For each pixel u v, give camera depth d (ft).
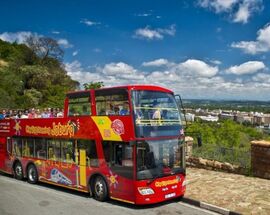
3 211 41.65
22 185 57.47
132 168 40.75
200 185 48.37
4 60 274.77
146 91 42.50
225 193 43.91
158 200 41.29
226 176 52.47
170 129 43.37
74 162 49.39
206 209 40.50
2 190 53.57
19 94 210.18
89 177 46.75
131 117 41.06
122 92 42.37
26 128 59.67
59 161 52.26
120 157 42.34
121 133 42.22
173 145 43.32
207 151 59.21
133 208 41.75
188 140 60.85
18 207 43.39
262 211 36.83
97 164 45.60
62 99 196.65
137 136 40.60
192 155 61.05
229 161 55.77
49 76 230.07
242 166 53.52
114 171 43.09
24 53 247.91
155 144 41.65
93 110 46.37
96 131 45.78
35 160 57.62
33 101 196.85
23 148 60.70
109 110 44.09
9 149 64.18
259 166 50.85
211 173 55.01
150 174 40.86
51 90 207.82
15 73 224.12
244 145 86.63
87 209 41.83
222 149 57.21
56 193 51.16
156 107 42.86
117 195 42.83
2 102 177.78
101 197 45.03
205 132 87.56
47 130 54.70
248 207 38.34
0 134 66.59
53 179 53.62
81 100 48.49
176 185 43.04
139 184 40.27
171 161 42.96
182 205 42.50
